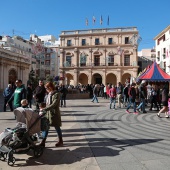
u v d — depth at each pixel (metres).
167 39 41.22
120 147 6.34
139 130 8.70
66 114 13.34
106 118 11.82
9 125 9.41
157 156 5.55
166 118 11.85
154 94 15.26
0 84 35.44
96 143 6.78
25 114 5.23
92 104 20.06
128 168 4.77
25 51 54.94
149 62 61.56
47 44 71.25
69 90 29.64
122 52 47.03
